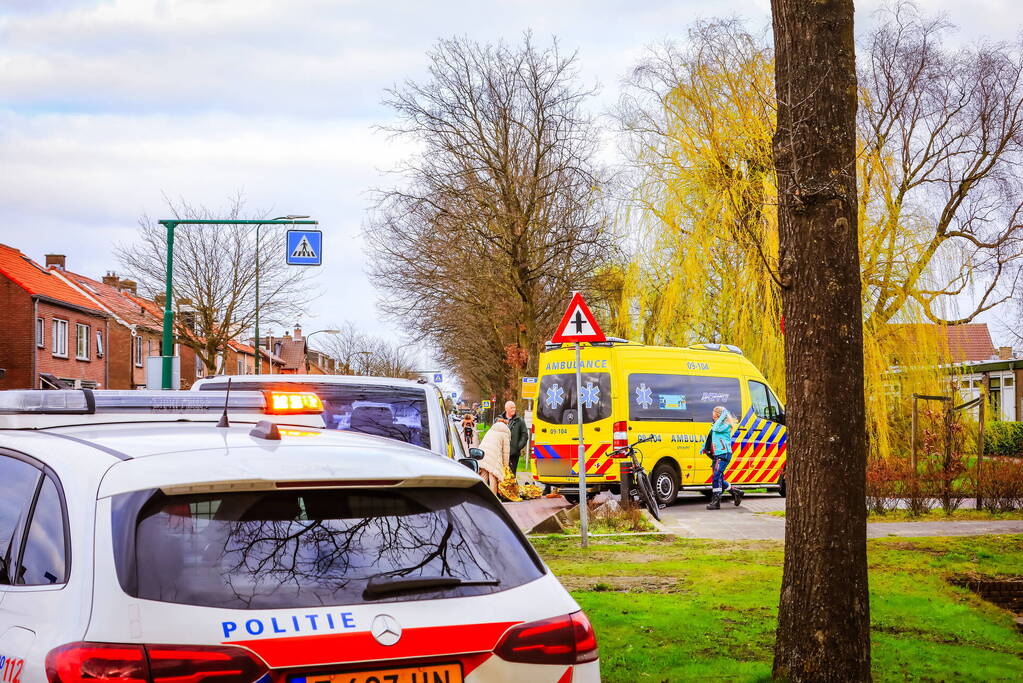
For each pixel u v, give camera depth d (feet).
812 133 22.25
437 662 11.58
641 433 73.87
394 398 33.24
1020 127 105.40
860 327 22.30
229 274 178.70
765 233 83.87
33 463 14.20
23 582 12.80
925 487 62.69
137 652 10.55
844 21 22.53
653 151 108.37
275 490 12.24
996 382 175.32
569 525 58.23
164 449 13.09
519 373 146.10
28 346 195.21
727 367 79.36
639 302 115.14
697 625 29.84
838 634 21.86
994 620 33.47
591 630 12.77
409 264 143.54
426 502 13.07
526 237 141.49
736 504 73.05
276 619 11.06
